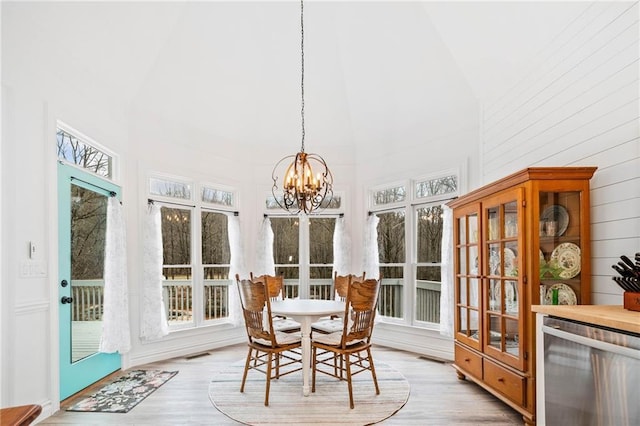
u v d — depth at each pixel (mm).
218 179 4879
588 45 2502
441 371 3676
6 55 2375
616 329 1585
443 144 4316
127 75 3664
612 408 1568
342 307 3307
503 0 3004
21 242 2455
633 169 2158
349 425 2512
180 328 4379
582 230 2426
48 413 2637
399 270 4848
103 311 3416
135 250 3922
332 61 4746
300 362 3664
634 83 2156
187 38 4035
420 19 3877
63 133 3008
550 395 1961
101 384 3291
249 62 4656
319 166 5309
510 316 2674
